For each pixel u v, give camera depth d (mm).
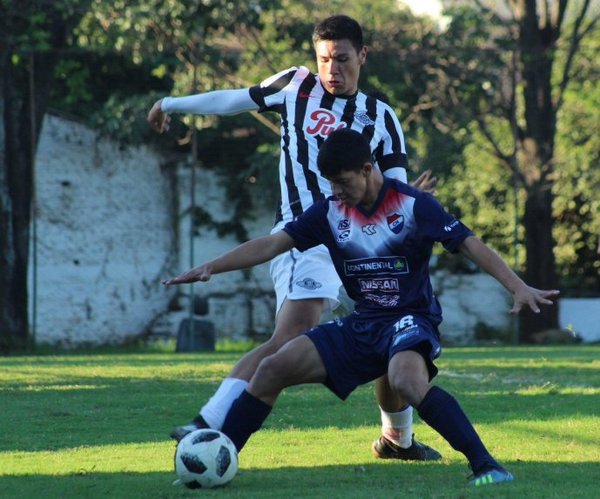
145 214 61188
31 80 51531
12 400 21609
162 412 19469
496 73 60844
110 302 60156
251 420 12547
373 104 15195
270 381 12438
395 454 14047
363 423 17562
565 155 68438
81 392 23328
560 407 19297
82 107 63219
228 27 56906
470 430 11805
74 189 59281
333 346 12469
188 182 61688
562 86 62031
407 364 11914
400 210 12461
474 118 61156
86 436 16469
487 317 62375
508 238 70438
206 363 35188
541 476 12141
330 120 15039
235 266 12688
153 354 48188
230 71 59375
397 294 12547
